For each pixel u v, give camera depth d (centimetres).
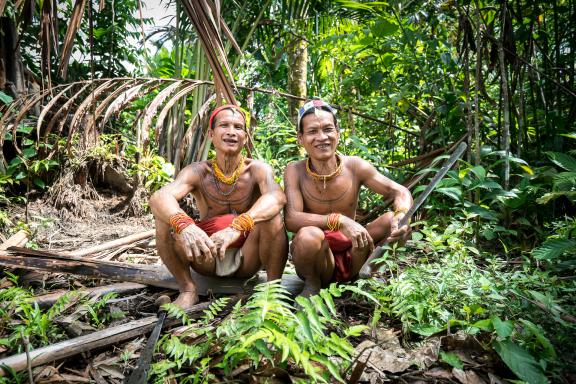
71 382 200
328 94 688
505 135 387
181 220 265
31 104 381
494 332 212
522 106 418
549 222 400
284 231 289
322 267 288
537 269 295
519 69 422
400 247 310
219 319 256
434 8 473
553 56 466
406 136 565
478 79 401
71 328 247
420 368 205
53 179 566
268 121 661
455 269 270
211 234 292
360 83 529
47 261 306
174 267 285
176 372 204
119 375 207
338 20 609
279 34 632
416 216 444
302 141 296
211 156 552
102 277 312
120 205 570
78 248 438
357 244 275
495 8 431
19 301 251
